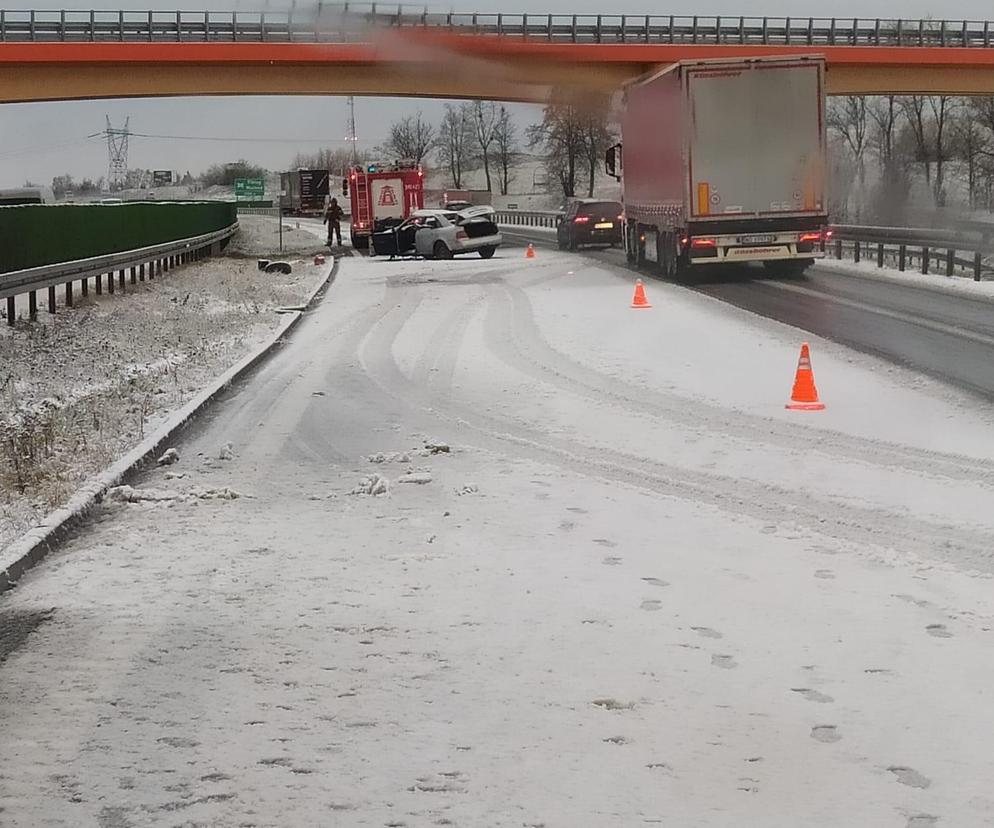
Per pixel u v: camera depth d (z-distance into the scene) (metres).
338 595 7.17
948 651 6.08
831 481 10.11
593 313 24.22
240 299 29.78
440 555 8.04
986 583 7.28
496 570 7.67
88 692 5.64
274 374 17.58
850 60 57.22
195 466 11.23
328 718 5.30
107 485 10.05
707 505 9.40
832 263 37.31
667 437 12.20
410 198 55.44
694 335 20.31
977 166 73.94
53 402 14.25
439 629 6.52
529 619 6.68
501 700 5.48
